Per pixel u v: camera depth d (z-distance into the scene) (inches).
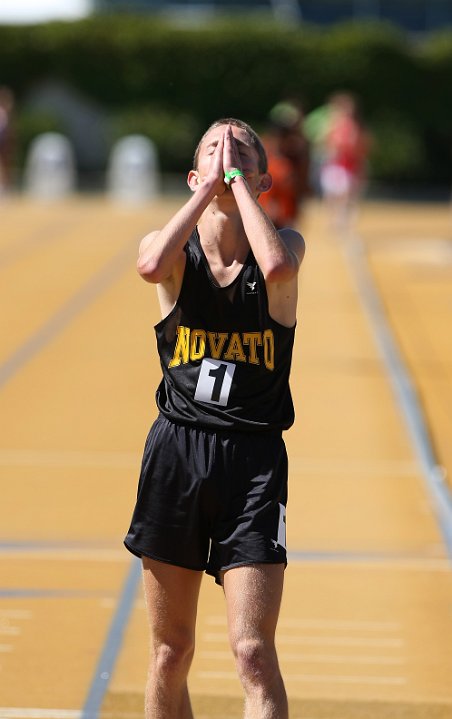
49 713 692.1
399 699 713.0
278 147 1915.6
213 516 574.9
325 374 1565.0
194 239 587.8
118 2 5689.0
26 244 2827.3
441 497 1083.3
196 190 596.7
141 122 5251.0
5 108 4205.2
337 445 1253.1
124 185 4574.3
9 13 5546.3
